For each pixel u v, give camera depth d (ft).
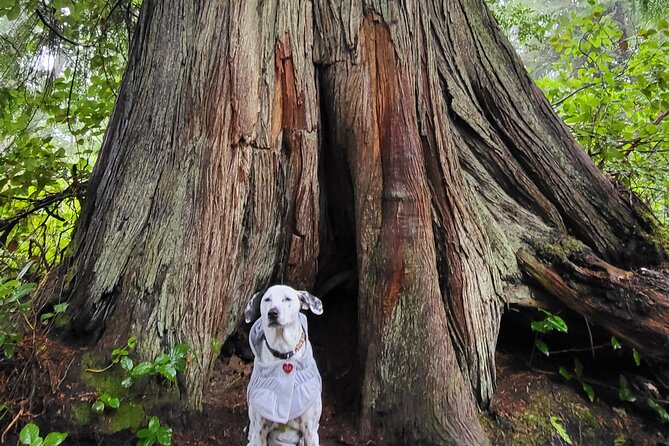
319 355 12.05
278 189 11.16
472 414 9.76
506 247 12.16
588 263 12.10
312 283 11.91
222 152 10.27
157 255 9.84
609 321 11.51
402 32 11.30
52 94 18.61
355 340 12.26
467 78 13.33
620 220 13.06
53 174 16.93
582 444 10.43
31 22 18.29
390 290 10.23
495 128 13.46
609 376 12.19
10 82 18.30
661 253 12.39
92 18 19.56
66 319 9.74
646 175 16.90
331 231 12.75
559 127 13.83
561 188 13.14
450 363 9.94
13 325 9.60
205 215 10.03
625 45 17.67
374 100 11.10
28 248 16.26
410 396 9.61
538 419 10.62
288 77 11.21
